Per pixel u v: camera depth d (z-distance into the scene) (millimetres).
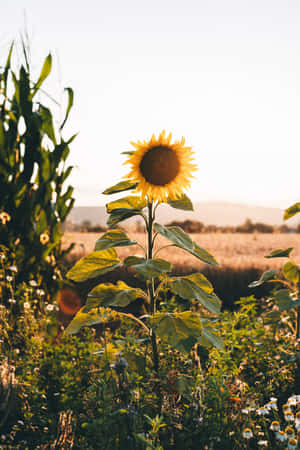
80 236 7699
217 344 2582
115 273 6086
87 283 5812
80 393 2627
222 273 6695
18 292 3816
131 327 3797
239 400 2402
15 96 4777
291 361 3014
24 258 4543
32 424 2449
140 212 2732
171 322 2490
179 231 2795
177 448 2078
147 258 2707
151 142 2402
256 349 3189
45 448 2148
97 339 3838
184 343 2377
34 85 4820
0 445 2156
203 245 10156
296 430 2129
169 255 7156
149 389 2416
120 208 2764
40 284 4629
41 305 3867
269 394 2811
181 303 3932
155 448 1830
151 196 2598
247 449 2113
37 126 4652
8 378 2447
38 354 3070
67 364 2736
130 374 2367
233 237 11977
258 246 10164
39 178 4703
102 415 2043
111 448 1940
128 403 2256
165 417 2273
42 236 4590
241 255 8438
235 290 6605
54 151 4715
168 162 2420
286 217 3742
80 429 2324
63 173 4766
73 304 4727
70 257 6645
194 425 2221
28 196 4598
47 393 2613
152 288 2814
